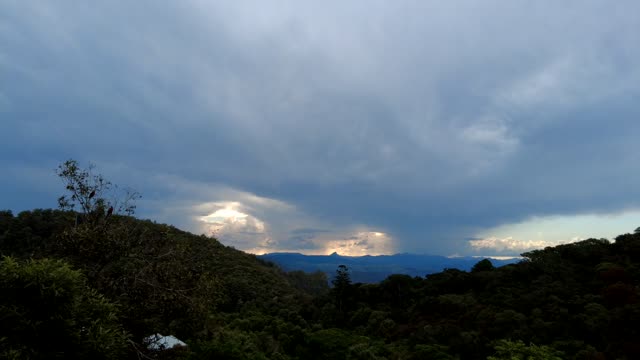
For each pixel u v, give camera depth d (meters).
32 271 5.44
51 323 5.40
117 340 6.39
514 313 23.94
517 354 17.19
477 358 21.39
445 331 24.38
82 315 5.88
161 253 9.10
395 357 19.86
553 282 28.95
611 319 20.52
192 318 9.20
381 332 29.30
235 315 31.27
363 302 37.22
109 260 8.42
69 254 8.20
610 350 18.67
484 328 23.88
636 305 21.12
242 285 42.28
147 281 8.48
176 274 8.95
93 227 8.48
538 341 20.86
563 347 19.80
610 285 25.12
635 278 26.72
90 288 7.00
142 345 8.45
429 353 20.06
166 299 8.59
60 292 5.50
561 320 22.45
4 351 4.91
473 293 32.22
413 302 34.31
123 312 8.02
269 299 42.84
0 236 21.11
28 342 5.21
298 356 17.75
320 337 18.00
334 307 37.34
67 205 8.54
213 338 11.21
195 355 9.62
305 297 47.09
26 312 5.25
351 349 17.19
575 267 31.62
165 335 9.16
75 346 5.59
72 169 8.57
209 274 9.77
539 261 33.25
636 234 34.12
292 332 23.67
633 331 19.48
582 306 24.06
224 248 61.72
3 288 5.30
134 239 8.90
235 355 10.80
